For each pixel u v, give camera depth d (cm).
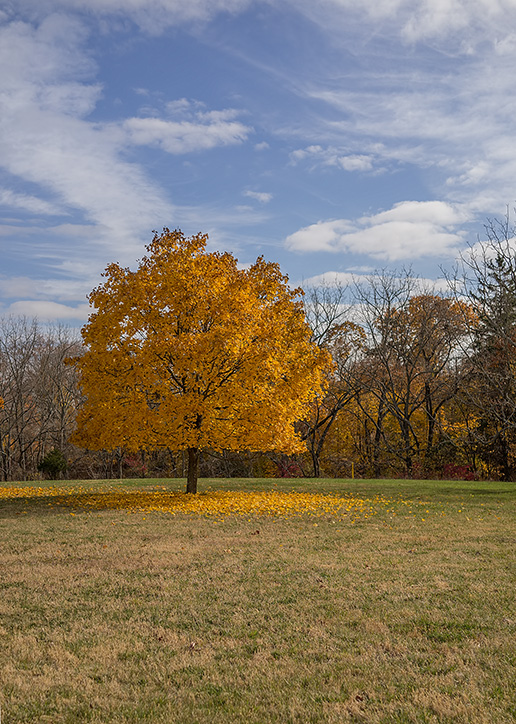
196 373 1644
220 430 1655
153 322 1645
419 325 3934
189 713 433
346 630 607
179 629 621
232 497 1800
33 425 4659
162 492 1980
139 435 1622
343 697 454
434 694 450
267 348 1644
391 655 539
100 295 1711
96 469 4734
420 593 736
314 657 539
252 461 4203
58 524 1333
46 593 763
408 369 4075
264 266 1866
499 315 2773
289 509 1554
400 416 3788
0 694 468
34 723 424
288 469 4088
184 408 1559
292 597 729
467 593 732
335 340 4022
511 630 593
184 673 507
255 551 1020
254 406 1656
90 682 492
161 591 762
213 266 1719
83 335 1694
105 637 598
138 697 462
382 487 2147
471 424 3316
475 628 604
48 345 4519
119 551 1027
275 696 459
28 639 593
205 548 1049
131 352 1664
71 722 425
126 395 1675
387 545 1072
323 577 827
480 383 3078
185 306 1638
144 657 547
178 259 1708
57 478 3412
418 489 2064
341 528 1270
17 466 4606
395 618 642
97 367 1658
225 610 682
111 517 1428
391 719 416
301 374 1709
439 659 525
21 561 962
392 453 3975
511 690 454
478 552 999
